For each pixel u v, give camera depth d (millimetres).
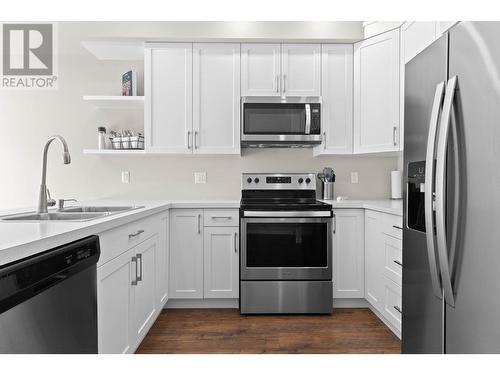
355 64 3006
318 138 2957
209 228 2809
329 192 3197
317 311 2719
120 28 2898
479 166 1160
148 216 2148
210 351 2107
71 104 3328
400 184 3141
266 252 2719
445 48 1359
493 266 1104
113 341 1554
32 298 898
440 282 1385
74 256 1114
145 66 2971
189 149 2994
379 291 2516
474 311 1192
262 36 2930
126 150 3035
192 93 2988
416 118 1604
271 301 2719
